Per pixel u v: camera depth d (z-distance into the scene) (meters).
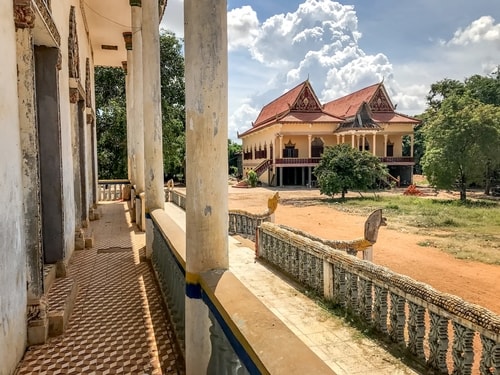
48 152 5.20
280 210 22.41
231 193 32.97
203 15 2.39
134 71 8.93
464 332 3.64
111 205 14.07
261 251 8.14
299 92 40.19
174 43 29.70
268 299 6.02
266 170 41.28
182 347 3.29
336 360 4.27
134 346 3.49
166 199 17.14
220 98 2.46
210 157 2.45
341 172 27.17
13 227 3.12
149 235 6.30
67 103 6.30
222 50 2.45
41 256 3.63
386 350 4.47
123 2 9.96
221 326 2.04
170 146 27.72
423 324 4.20
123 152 26.09
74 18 7.25
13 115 3.23
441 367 3.91
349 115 40.91
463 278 8.95
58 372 3.05
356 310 5.24
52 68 5.17
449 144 24.64
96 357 3.29
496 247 12.06
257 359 1.49
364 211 21.36
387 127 39.97
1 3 3.03
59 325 3.71
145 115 6.22
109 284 5.22
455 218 17.94
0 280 2.79
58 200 5.22
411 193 31.19
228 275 2.38
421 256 11.05
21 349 3.28
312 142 40.81
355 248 6.35
